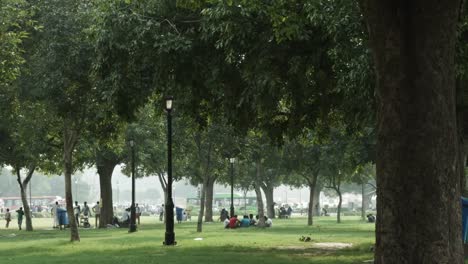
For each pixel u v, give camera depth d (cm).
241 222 4184
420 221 844
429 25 859
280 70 1822
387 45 876
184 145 3803
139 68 1980
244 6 1686
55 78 2411
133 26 1881
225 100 2006
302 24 1634
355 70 1541
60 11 2416
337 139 3509
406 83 866
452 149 866
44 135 3123
